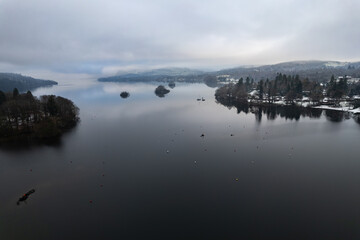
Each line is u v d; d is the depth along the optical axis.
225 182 92.31
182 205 78.19
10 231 68.00
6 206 79.19
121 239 64.25
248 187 88.56
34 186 91.12
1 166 107.88
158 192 85.94
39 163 110.56
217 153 120.31
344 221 70.12
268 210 75.31
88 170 103.44
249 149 125.25
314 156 115.75
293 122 181.88
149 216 73.12
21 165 108.69
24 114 162.12
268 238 64.00
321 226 68.25
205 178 95.50
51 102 173.62
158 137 146.00
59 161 112.50
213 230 67.00
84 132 158.25
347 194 83.50
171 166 106.06
